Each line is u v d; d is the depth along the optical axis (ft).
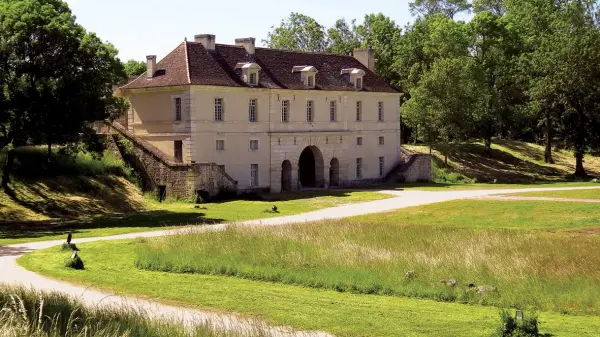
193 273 91.61
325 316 67.51
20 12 147.54
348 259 91.71
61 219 156.35
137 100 204.95
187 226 136.77
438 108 257.75
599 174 280.72
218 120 197.88
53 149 186.60
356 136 238.89
